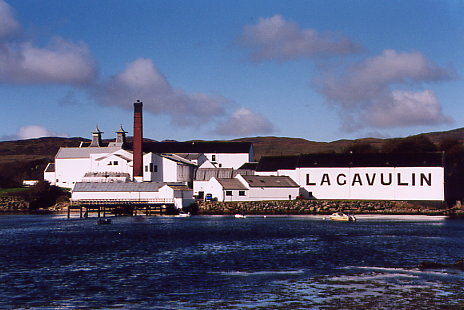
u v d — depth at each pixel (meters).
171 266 64.75
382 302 46.47
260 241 88.38
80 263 67.56
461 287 51.62
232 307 45.97
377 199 169.12
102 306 46.88
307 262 66.81
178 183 170.38
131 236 97.75
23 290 52.66
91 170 189.50
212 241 88.75
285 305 46.19
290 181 174.88
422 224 123.38
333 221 133.50
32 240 92.62
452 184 186.75
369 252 75.19
